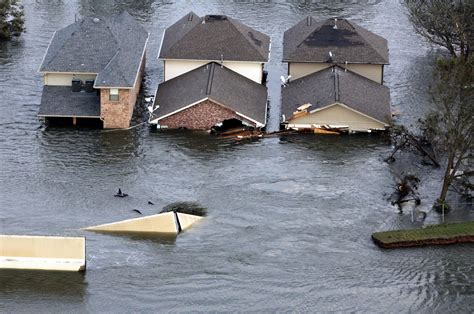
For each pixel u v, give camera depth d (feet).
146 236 463.01
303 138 579.07
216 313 402.93
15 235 446.60
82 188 510.58
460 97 499.51
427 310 409.69
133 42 642.22
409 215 489.67
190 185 517.96
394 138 577.02
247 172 535.60
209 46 631.97
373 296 418.10
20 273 430.20
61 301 410.31
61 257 432.66
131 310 404.77
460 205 501.56
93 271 431.43
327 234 469.57
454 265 443.32
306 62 633.61
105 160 545.44
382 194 512.63
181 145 566.36
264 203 499.10
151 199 500.74
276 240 462.60
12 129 581.94
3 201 492.13
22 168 531.50
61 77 599.98
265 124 590.14
